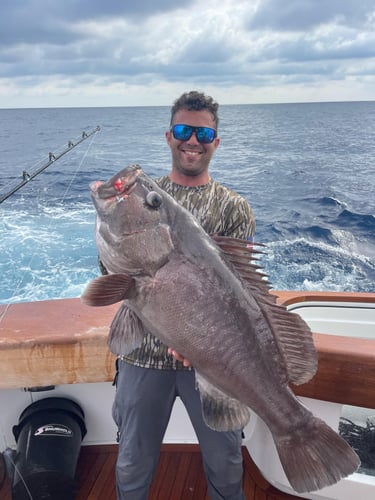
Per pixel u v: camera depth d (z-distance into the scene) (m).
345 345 1.94
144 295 1.55
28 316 2.44
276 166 20.59
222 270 1.56
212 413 1.61
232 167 20.41
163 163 18.03
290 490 2.30
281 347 1.55
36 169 4.37
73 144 5.50
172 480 2.47
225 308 1.53
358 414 2.24
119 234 1.54
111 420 2.63
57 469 2.21
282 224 11.11
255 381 1.54
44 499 2.24
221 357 1.54
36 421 2.39
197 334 1.54
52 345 2.19
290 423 1.55
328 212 12.31
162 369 1.89
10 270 7.38
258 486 2.38
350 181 16.97
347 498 2.14
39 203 11.30
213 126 1.91
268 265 8.24
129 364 1.95
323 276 7.77
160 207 1.55
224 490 1.99
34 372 2.22
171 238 1.54
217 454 1.91
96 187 1.58
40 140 26.83
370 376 1.87
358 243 9.62
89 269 7.43
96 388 2.57
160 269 1.53
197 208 1.94
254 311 1.55
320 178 17.59
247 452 2.55
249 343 1.54
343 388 1.92
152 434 1.94
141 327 1.65
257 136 36.00
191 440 2.66
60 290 6.79
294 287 7.36
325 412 2.09
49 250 8.17
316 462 1.51
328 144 29.89
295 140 32.59
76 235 8.93
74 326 2.31
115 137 29.91
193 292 1.53
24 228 9.34
